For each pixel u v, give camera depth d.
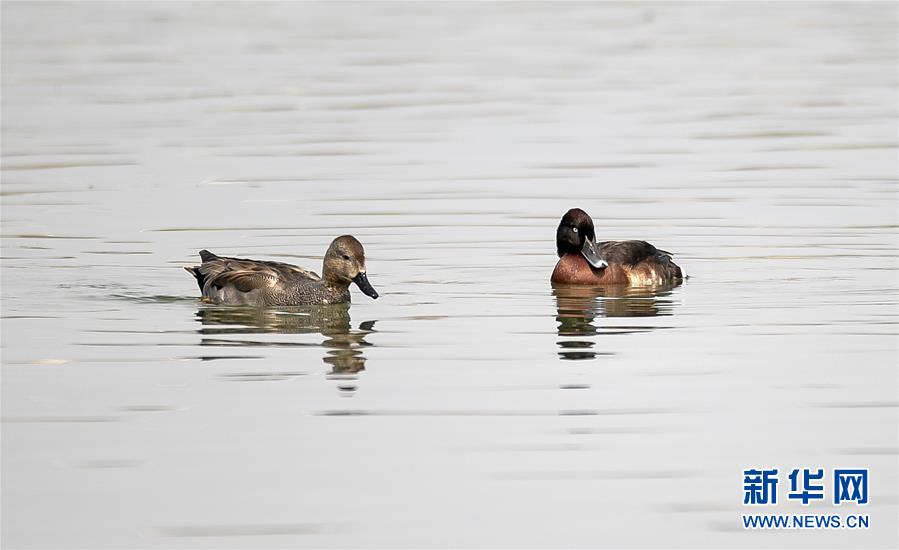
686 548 11.23
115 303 18.30
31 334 16.73
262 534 11.34
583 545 11.22
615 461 12.66
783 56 39.81
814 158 27.44
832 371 15.05
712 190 24.97
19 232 22.31
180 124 31.22
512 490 12.10
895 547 11.38
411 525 11.46
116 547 11.14
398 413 13.82
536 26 45.62
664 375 14.97
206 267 18.55
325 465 12.58
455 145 29.05
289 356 15.77
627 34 43.94
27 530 11.39
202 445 13.03
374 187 25.47
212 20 46.88
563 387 14.57
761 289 18.78
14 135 30.22
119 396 14.35
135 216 23.42
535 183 25.69
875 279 19.14
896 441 13.08
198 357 15.73
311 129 30.66
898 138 29.12
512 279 19.59
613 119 31.56
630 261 19.34
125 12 49.00
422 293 18.83
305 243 21.72
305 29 44.91
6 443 13.12
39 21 46.88
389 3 51.25
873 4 50.06
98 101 33.81
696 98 33.94
